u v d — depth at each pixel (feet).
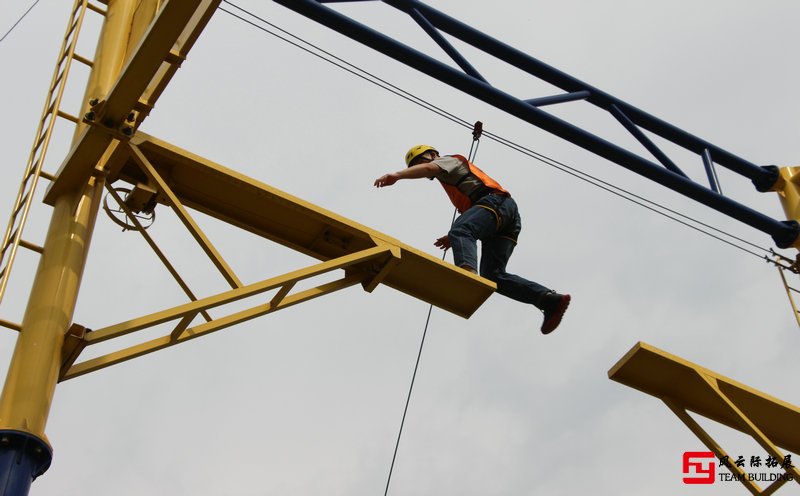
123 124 23.82
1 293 21.07
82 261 23.22
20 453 19.57
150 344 22.68
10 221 22.53
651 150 36.68
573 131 34.71
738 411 28.91
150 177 24.47
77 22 26.05
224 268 23.67
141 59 22.34
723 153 38.40
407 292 27.40
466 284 26.99
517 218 30.53
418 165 29.99
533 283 30.19
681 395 30.37
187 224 23.98
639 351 28.99
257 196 26.04
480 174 30.53
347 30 31.91
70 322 22.20
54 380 21.07
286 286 24.25
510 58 36.01
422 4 34.71
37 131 24.16
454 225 29.25
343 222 26.35
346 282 26.08
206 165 25.35
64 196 24.18
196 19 23.26
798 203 37.96
